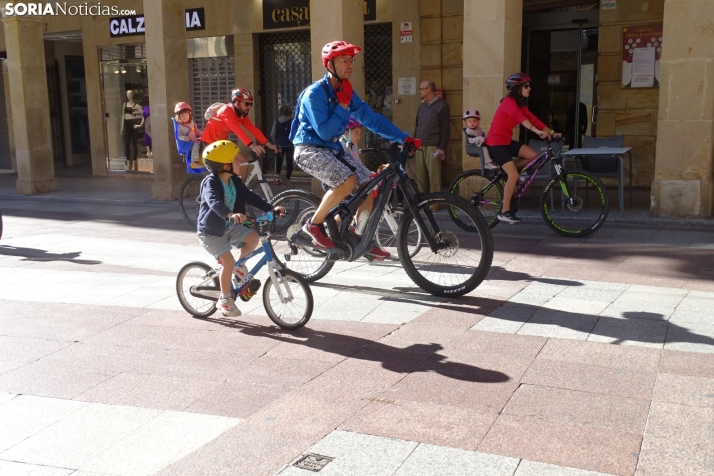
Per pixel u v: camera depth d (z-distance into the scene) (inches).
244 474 125.1
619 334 188.2
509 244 312.0
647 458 125.8
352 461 128.0
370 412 147.6
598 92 492.7
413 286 244.1
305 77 595.2
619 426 137.8
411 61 534.0
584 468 123.1
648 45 473.1
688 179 354.9
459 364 171.6
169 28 484.4
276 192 473.1
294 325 201.3
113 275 273.0
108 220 416.5
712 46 341.1
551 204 333.1
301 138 220.8
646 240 312.5
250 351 185.9
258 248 203.9
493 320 203.6
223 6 604.4
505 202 321.1
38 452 135.4
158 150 494.3
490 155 324.5
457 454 129.0
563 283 242.8
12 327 209.5
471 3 390.6
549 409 145.9
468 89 397.7
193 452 133.5
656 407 145.3
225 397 157.5
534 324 198.8
